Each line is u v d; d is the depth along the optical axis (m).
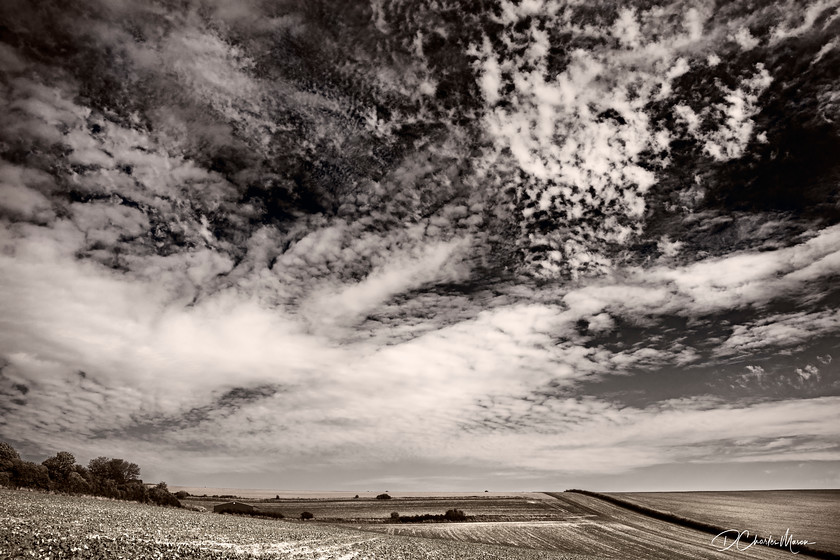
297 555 25.83
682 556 42.44
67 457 51.62
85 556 17.39
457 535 52.22
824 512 75.19
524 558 34.97
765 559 42.00
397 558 29.45
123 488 55.16
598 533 55.88
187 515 44.44
